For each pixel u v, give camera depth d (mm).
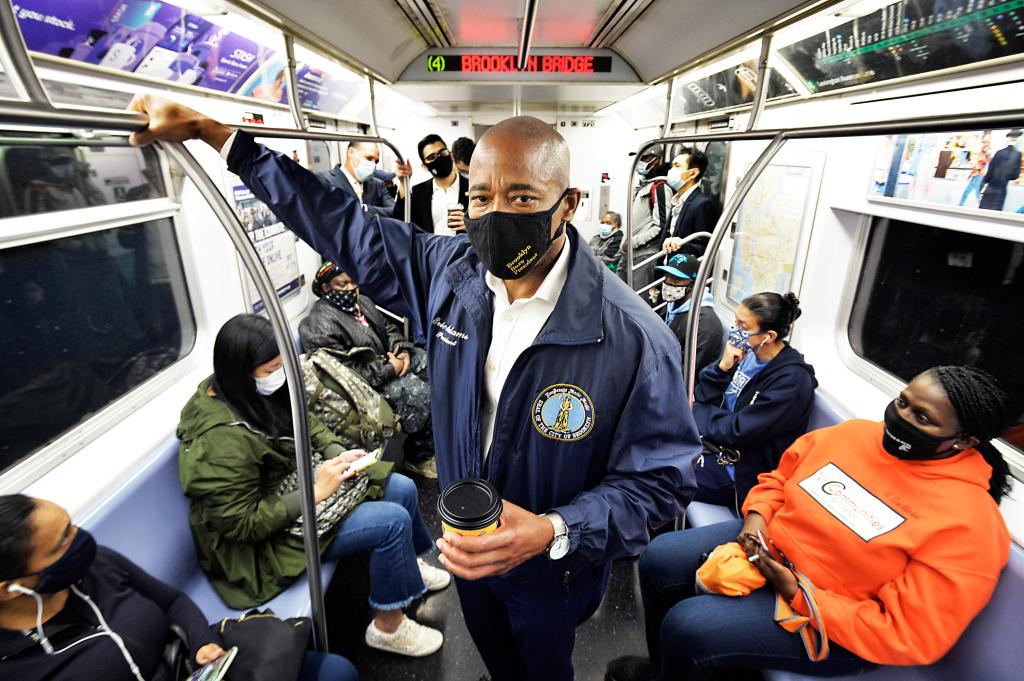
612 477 1056
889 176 1863
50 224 1577
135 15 1582
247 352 1559
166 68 1863
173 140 921
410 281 1268
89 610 1106
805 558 1443
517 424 1054
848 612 1277
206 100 2189
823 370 2287
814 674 1370
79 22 1432
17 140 1262
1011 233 1450
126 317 1940
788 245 2475
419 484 2969
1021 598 1146
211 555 1593
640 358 976
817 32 1970
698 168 3357
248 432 1568
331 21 1633
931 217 1699
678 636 1477
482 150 878
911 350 2008
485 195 888
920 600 1187
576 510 951
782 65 2301
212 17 1455
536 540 885
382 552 1771
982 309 1706
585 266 1005
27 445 1513
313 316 2779
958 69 1536
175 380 2148
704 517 2037
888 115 1839
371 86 2375
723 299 3307
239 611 1594
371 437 2316
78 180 1707
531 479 1090
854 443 1456
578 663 1913
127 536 1436
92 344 1772
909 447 1271
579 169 5688
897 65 1731
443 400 1180
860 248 2172
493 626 1472
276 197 1110
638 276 3994
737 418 1994
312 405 2232
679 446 1051
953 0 1428
